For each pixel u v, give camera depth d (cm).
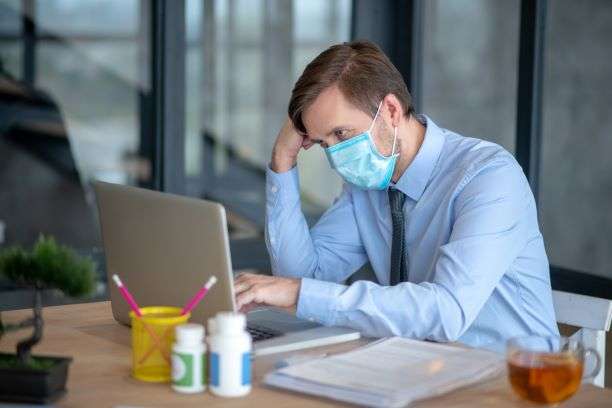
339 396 153
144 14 516
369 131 214
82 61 519
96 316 221
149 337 164
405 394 151
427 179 226
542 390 151
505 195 210
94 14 515
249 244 452
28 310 224
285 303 196
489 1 514
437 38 500
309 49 506
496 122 525
